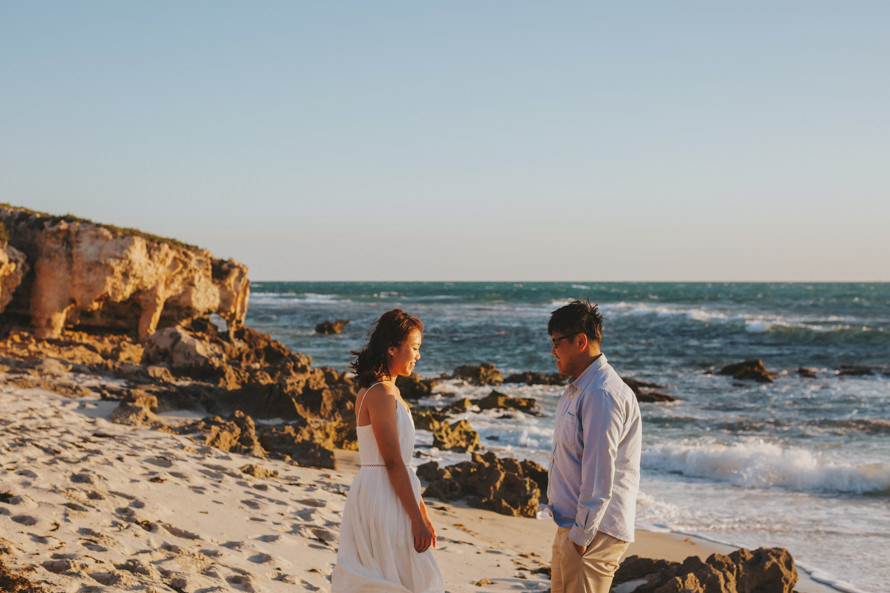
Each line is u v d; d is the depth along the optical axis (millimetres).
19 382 14219
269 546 5633
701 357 33062
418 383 21719
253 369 19609
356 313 62812
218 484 7367
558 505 3480
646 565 6094
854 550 8109
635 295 105250
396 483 3205
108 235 21719
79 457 7184
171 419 12742
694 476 12055
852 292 118625
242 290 27922
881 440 14891
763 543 8422
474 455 10961
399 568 3193
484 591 5750
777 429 16266
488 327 47656
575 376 3557
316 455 10938
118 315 23516
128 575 4004
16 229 21734
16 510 4941
